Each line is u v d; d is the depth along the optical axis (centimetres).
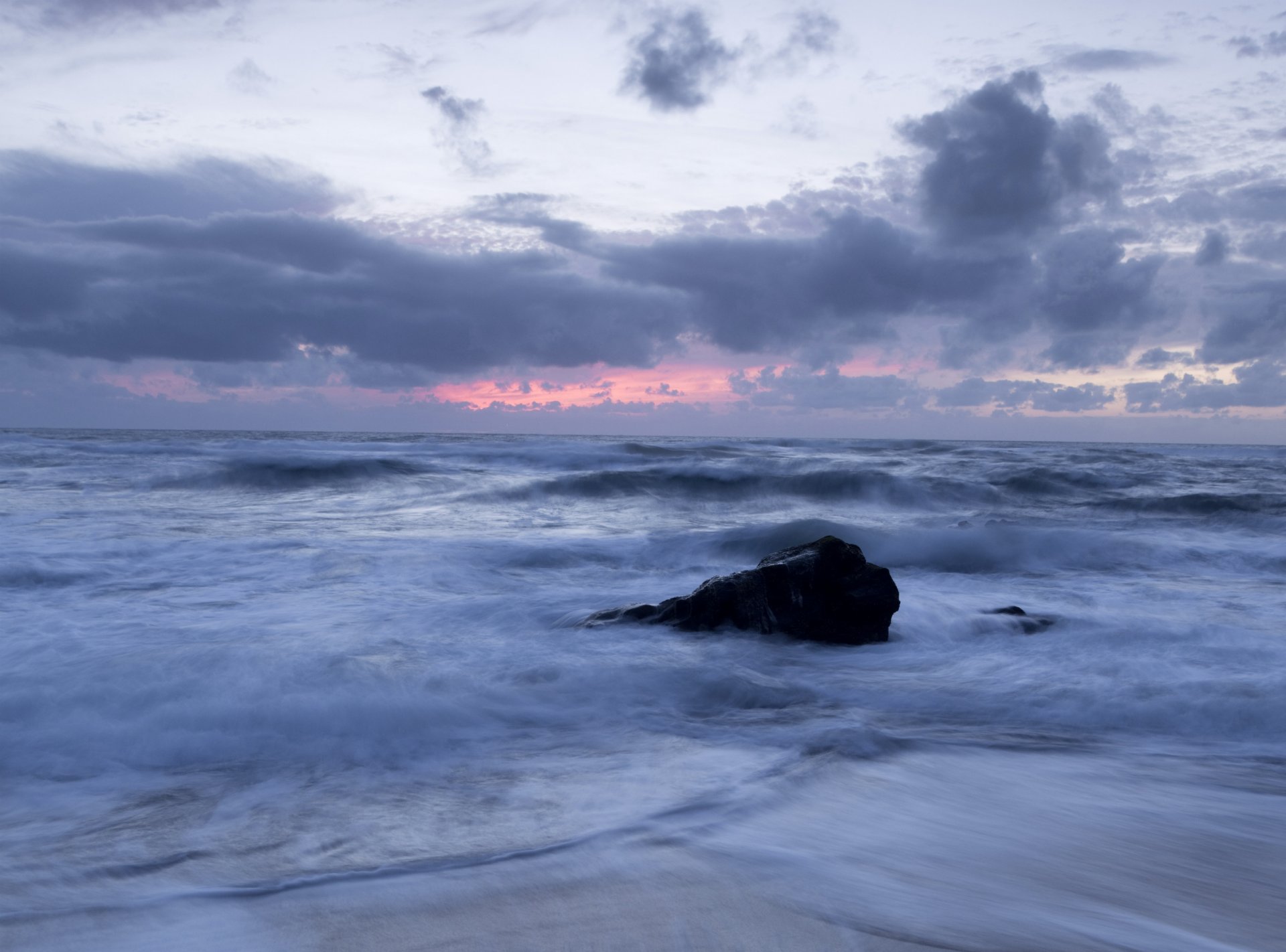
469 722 552
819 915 294
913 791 429
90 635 746
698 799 411
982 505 2452
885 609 827
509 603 921
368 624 823
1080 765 481
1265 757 502
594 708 590
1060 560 1421
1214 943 281
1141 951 273
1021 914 299
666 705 606
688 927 283
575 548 1393
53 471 2750
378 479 2672
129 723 521
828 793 423
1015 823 391
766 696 636
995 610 947
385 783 444
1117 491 2767
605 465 3319
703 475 2667
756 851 348
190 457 3331
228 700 556
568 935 276
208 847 360
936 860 346
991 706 614
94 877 329
